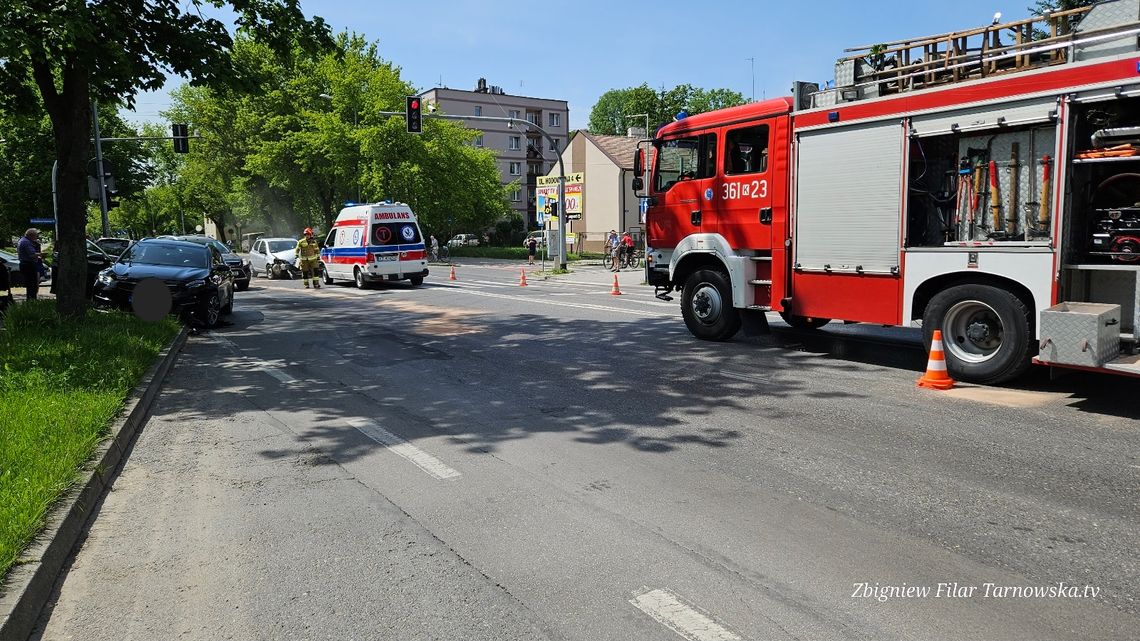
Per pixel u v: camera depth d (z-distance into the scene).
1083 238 7.09
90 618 3.57
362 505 4.89
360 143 45.81
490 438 6.36
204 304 13.95
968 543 4.12
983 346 7.88
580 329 12.84
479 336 12.36
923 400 7.37
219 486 5.32
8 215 44.94
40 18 9.37
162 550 4.29
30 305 12.09
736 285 10.48
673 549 4.12
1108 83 6.64
